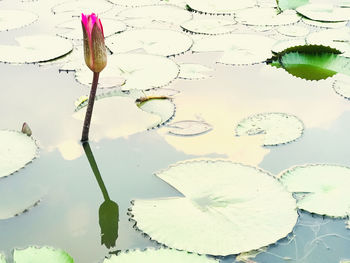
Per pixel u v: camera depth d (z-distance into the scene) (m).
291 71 2.01
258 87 1.92
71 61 2.04
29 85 1.92
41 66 2.01
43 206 1.58
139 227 1.52
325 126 1.77
